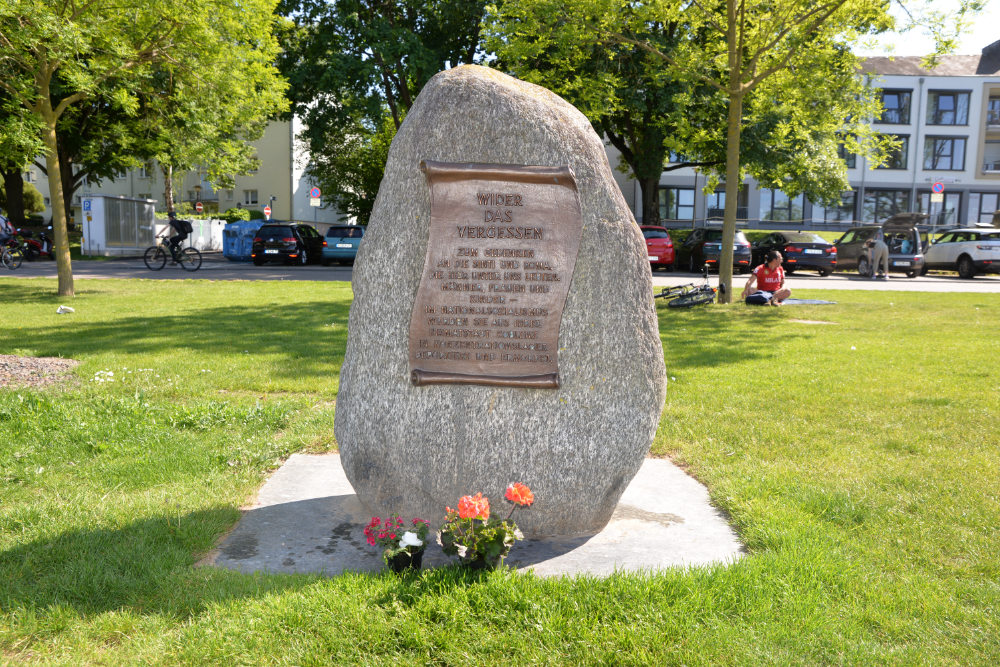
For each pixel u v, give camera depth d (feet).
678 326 39.11
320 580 10.81
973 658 9.10
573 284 12.71
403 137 12.93
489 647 9.24
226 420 19.94
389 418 12.76
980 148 150.10
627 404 12.87
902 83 148.66
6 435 17.67
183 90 49.03
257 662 8.96
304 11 77.82
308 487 15.46
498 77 13.12
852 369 27.40
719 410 21.65
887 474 15.72
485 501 10.86
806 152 78.23
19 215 108.58
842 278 82.28
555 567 11.77
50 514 13.25
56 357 28.48
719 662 9.00
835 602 10.43
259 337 33.99
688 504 14.65
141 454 16.90
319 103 79.77
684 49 48.11
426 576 10.68
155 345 31.53
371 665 8.91
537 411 12.73
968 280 79.97
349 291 54.90
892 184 151.74
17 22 37.88
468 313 12.66
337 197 124.06
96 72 44.62
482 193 12.61
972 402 22.06
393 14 80.33
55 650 9.18
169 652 9.11
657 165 91.20
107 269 76.33
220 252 122.21
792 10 44.98
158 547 12.00
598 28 48.16
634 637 9.38
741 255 81.15
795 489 14.83
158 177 156.35
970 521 13.25
